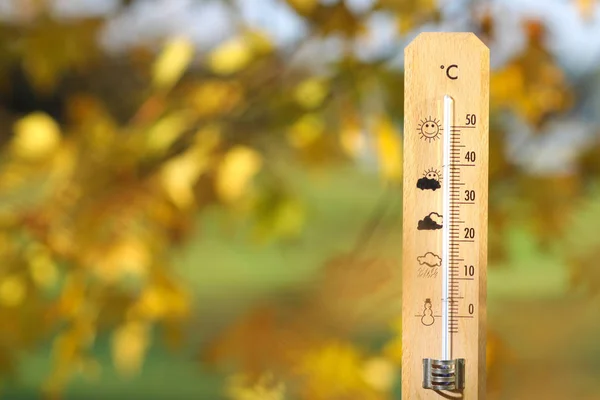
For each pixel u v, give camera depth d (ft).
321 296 3.79
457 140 2.96
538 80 3.73
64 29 3.74
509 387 3.72
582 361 4.41
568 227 3.73
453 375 2.94
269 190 3.77
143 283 3.71
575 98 3.74
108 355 7.88
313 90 3.72
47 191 3.68
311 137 3.72
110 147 3.68
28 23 3.73
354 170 3.78
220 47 3.79
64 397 7.32
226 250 8.34
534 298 4.67
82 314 3.70
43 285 3.67
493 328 4.22
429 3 3.60
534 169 3.72
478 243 2.96
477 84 2.95
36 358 6.90
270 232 3.79
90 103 3.73
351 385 3.70
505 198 3.73
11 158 3.68
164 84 3.76
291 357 3.74
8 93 3.81
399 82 3.69
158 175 3.68
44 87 3.78
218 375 7.69
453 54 2.95
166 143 3.72
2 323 3.65
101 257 3.67
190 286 8.00
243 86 3.76
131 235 3.69
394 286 3.77
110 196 3.67
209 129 3.75
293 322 3.78
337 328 3.77
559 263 4.06
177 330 3.76
